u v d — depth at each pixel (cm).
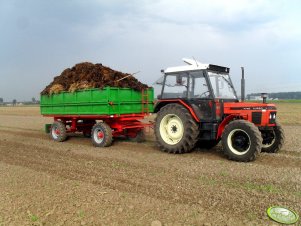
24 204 525
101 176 686
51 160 869
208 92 877
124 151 980
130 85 1115
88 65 1193
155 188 594
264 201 517
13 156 935
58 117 1275
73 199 541
